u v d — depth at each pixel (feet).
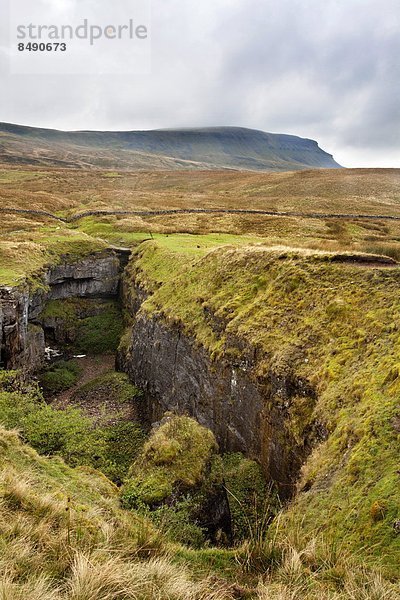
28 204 251.80
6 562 20.39
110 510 34.65
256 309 70.18
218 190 370.53
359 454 34.35
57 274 150.10
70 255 157.58
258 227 204.23
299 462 47.67
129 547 25.20
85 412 102.22
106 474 56.80
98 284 162.20
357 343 50.83
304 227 202.80
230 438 67.87
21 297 109.81
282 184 369.30
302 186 354.13
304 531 30.91
